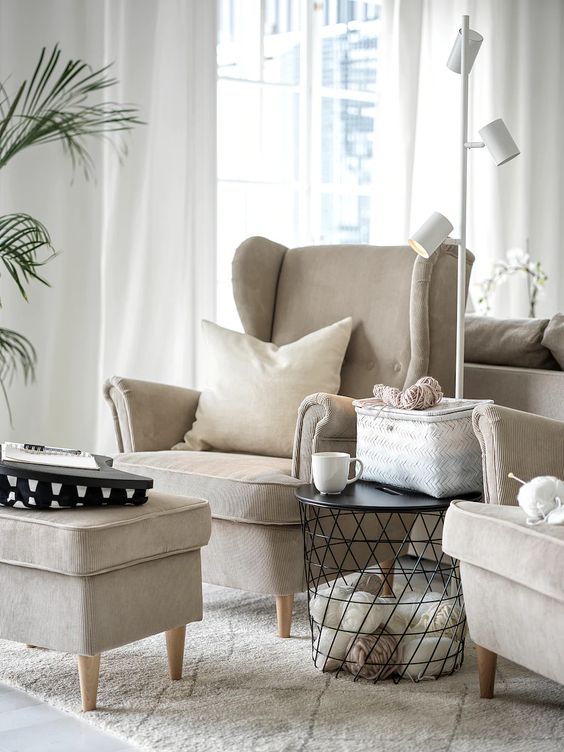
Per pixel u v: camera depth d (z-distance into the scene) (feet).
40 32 13.06
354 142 17.46
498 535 7.02
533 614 6.79
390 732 7.01
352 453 9.42
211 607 10.00
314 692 7.75
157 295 14.35
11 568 7.53
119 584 7.36
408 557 11.51
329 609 8.30
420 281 10.09
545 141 19.56
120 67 13.84
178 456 9.78
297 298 11.52
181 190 14.49
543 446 8.16
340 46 17.15
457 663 8.35
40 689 7.79
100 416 13.93
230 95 16.06
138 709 7.41
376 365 10.71
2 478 7.59
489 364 10.87
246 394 10.49
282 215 16.79
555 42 19.54
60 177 13.30
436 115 17.76
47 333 13.32
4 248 11.46
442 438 8.25
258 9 16.21
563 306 20.06
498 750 6.71
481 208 18.70
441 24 17.72
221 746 6.78
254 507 8.82
